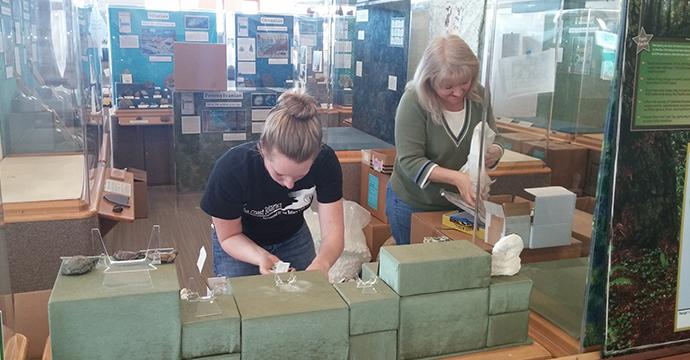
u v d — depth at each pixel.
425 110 2.10
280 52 5.68
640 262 1.28
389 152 3.53
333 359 1.16
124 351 1.04
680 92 1.23
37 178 2.54
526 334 1.36
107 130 5.12
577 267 1.33
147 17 5.71
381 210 3.45
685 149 1.27
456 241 1.38
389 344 1.21
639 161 1.23
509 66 1.65
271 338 1.10
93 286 1.05
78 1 3.43
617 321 1.29
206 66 5.14
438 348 1.27
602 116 1.26
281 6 6.56
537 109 1.56
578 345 1.32
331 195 1.85
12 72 2.94
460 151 2.13
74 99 3.13
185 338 1.06
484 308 1.30
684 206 1.29
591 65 1.35
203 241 4.41
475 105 2.09
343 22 4.33
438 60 1.98
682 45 1.21
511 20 1.67
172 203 5.44
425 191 2.15
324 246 1.80
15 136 2.96
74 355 1.01
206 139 5.32
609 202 1.24
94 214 2.30
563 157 1.40
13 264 2.18
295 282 1.25
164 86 5.93
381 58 4.08
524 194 1.49
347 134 4.31
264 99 5.36
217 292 1.19
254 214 1.83
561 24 1.52
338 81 4.41
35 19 3.04
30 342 1.58
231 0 6.93
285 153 1.44
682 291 1.33
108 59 5.73
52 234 2.21
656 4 1.18
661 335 1.33
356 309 1.16
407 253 1.27
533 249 1.43
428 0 3.55
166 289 1.04
